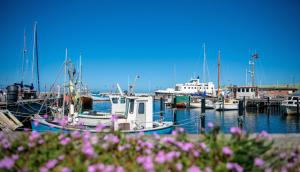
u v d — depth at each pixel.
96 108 46.81
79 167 3.96
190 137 7.34
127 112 15.83
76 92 20.02
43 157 4.68
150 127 15.59
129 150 5.14
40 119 15.94
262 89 81.50
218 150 4.52
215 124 5.42
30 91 33.16
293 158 5.07
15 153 5.07
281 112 43.97
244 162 4.45
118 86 18.14
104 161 4.49
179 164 4.01
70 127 14.05
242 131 5.28
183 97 51.50
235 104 47.53
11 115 16.02
